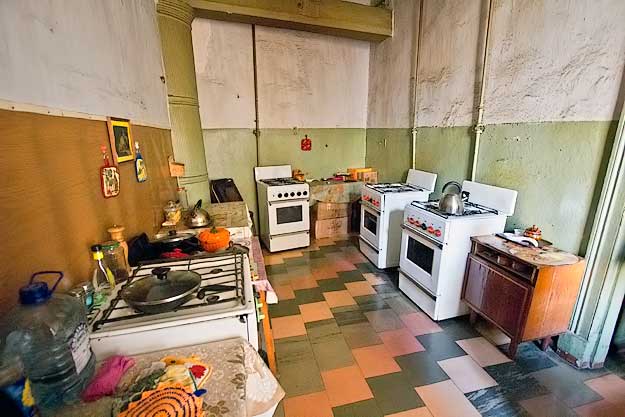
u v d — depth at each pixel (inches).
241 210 98.0
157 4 89.7
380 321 88.7
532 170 82.0
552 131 76.1
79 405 28.2
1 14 28.9
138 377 31.0
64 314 29.5
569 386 65.1
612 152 62.6
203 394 28.8
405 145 138.5
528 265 66.8
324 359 73.7
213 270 51.9
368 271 120.9
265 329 66.2
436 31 113.7
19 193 30.9
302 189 139.3
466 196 99.7
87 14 46.4
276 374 68.8
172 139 99.3
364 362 72.6
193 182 105.9
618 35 61.8
